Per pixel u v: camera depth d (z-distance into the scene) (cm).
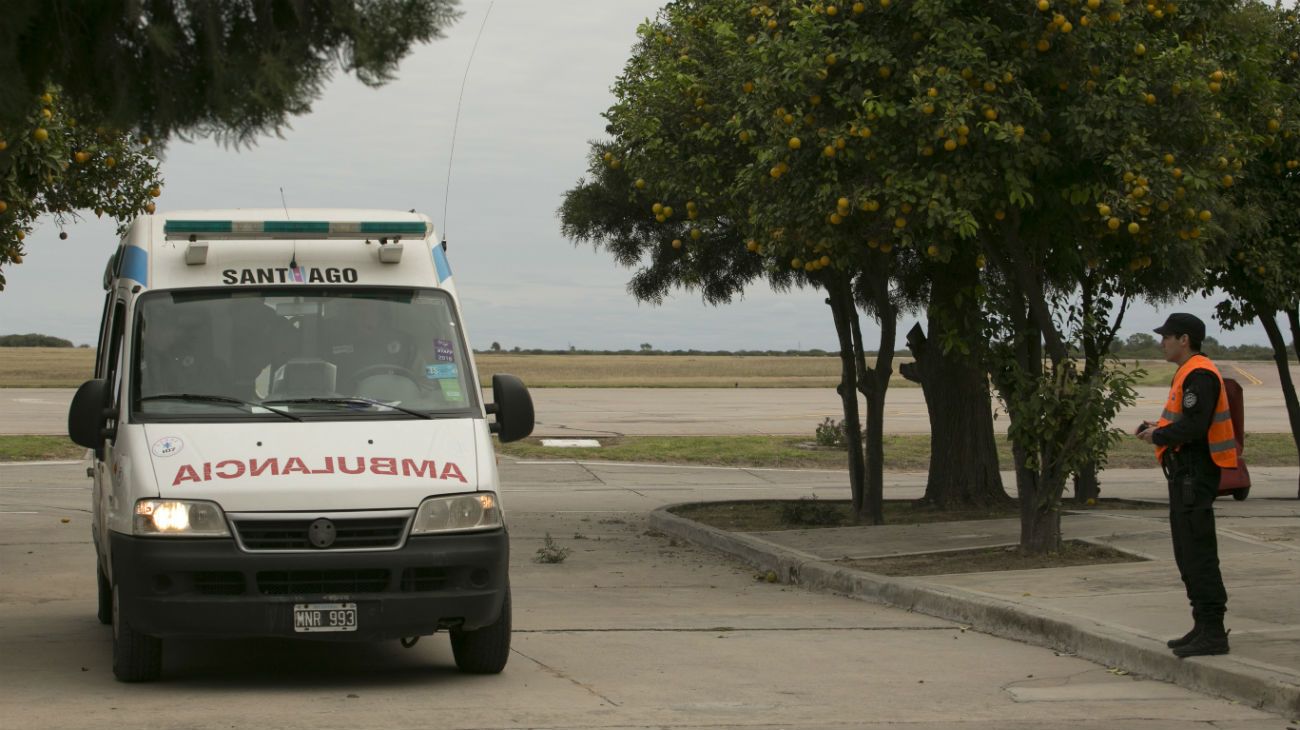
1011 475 2897
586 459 2955
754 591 1290
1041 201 1292
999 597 1075
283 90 683
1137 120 1187
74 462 2664
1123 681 835
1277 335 2242
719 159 1612
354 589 752
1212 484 831
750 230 1584
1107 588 1122
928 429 3797
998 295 1343
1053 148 1241
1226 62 1378
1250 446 3212
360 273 884
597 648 941
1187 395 826
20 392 5138
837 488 2512
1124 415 4350
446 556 761
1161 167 1182
